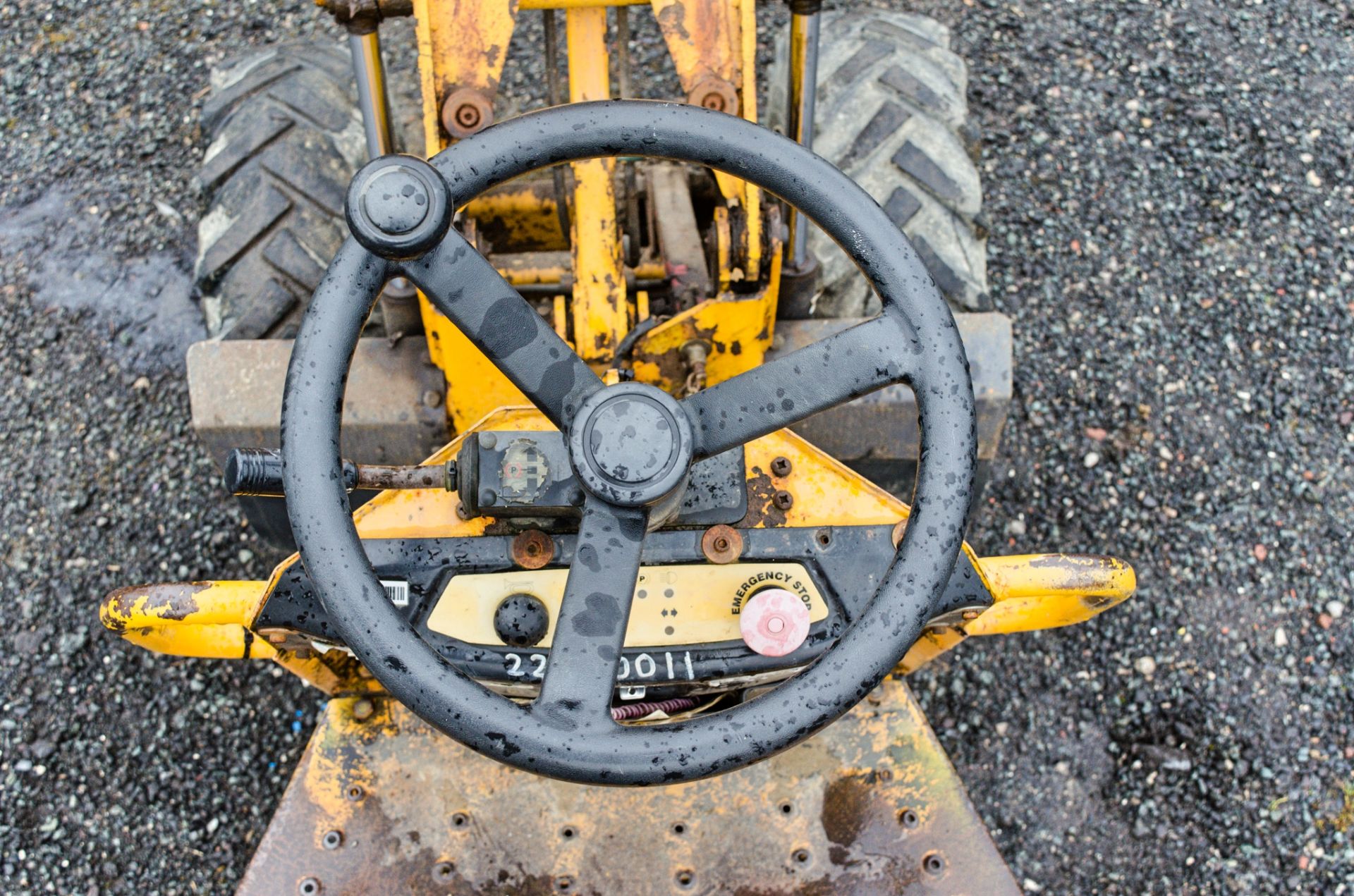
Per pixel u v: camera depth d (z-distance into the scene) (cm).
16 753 263
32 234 325
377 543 164
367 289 142
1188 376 308
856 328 146
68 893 250
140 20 362
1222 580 285
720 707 181
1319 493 295
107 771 261
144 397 302
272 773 262
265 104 261
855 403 222
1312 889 255
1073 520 290
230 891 251
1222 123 348
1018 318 313
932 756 199
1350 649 278
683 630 162
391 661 130
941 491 140
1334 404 306
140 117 344
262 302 238
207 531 285
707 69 198
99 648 273
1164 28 367
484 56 195
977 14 365
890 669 135
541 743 127
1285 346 313
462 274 139
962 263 246
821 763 199
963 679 273
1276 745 268
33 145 340
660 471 133
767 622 151
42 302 314
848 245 150
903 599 136
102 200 330
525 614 159
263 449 152
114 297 315
